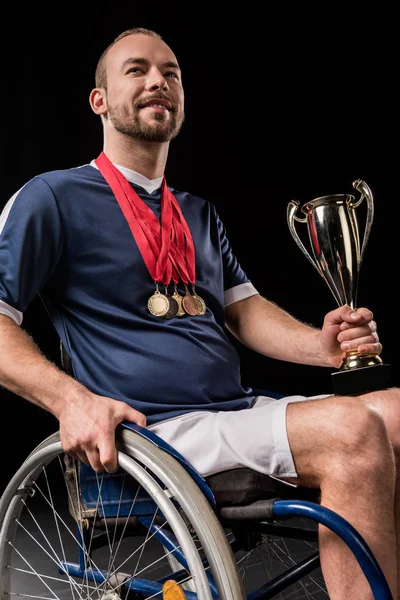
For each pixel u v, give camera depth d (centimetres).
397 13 575
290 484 119
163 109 156
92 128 551
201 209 171
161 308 142
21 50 538
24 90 543
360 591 106
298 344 158
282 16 585
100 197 149
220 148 600
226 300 175
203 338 143
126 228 147
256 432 119
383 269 593
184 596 119
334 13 583
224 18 581
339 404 115
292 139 600
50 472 471
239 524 125
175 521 110
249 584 196
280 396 157
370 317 133
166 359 136
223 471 122
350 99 591
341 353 141
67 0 539
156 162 161
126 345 137
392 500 110
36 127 546
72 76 546
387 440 112
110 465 116
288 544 240
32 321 569
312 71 592
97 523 137
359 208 597
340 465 110
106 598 131
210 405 136
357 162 594
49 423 599
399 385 586
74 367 139
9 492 136
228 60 589
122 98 156
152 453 115
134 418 121
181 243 156
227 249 176
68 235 142
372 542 107
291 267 607
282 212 605
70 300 142
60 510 348
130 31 169
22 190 142
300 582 193
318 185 600
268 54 590
